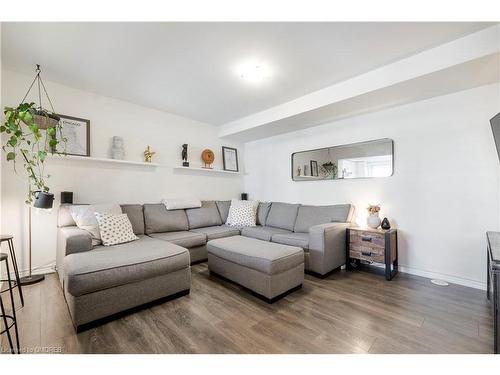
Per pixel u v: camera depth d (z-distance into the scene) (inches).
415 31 71.1
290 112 127.4
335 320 69.1
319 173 145.3
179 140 154.8
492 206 89.1
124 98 125.6
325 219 126.0
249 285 86.2
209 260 105.5
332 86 108.1
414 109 107.4
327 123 141.2
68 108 111.0
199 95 120.7
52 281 94.6
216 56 85.2
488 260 78.2
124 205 120.0
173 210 137.4
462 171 95.3
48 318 68.1
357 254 111.9
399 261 112.1
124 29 71.1
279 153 169.9
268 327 65.5
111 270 67.5
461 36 73.8
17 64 91.7
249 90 114.2
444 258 99.7
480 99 91.4
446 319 69.3
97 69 95.3
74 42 77.5
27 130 98.5
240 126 159.9
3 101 94.9
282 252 86.4
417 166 106.7
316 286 94.7
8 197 95.7
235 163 188.4
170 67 93.2
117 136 124.5
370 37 74.0
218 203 164.4
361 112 120.9
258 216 160.7
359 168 126.6
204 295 86.1
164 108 140.6
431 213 103.0
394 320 69.0
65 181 109.7
